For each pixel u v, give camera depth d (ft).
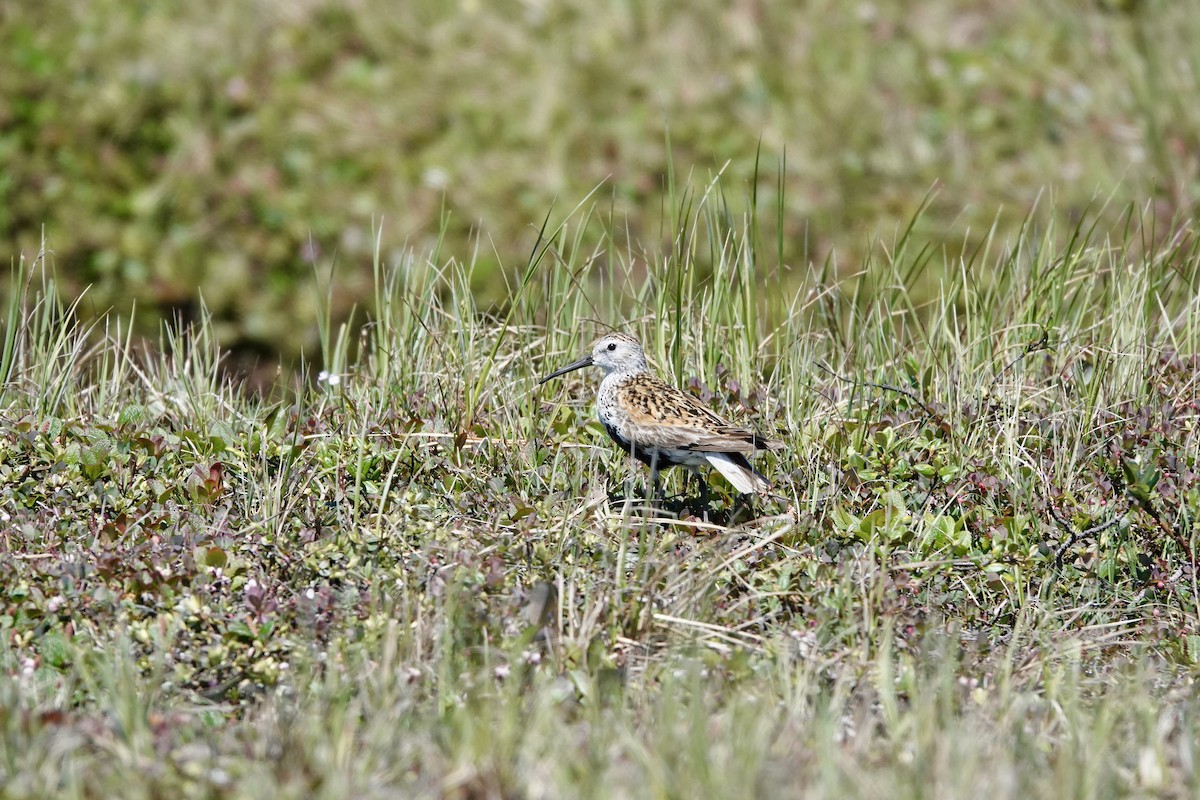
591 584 30.86
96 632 29.04
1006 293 45.96
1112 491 35.70
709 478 37.76
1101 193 71.20
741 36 81.76
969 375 40.81
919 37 81.97
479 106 77.92
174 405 41.06
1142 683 28.14
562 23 82.94
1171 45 78.33
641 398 36.99
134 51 78.07
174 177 72.74
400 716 25.91
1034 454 37.47
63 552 31.63
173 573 30.53
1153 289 44.65
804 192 72.90
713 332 42.42
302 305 68.28
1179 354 41.75
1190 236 51.37
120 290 68.28
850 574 31.48
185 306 68.28
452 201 72.64
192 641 28.55
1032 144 75.41
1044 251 46.68
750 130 76.48
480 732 24.20
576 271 45.57
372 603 29.14
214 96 76.74
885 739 26.11
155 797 22.89
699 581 31.07
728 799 22.26
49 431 37.58
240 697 27.86
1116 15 82.07
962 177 73.67
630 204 72.23
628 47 81.61
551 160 74.54
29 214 70.54
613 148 75.66
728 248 45.29
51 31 78.38
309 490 34.83
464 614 29.19
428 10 83.20
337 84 78.64
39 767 23.21
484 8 83.87
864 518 34.24
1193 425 37.17
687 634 29.50
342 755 23.76
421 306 44.06
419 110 77.15
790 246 69.51
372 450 36.60
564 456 37.99
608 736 24.97
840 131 76.38
